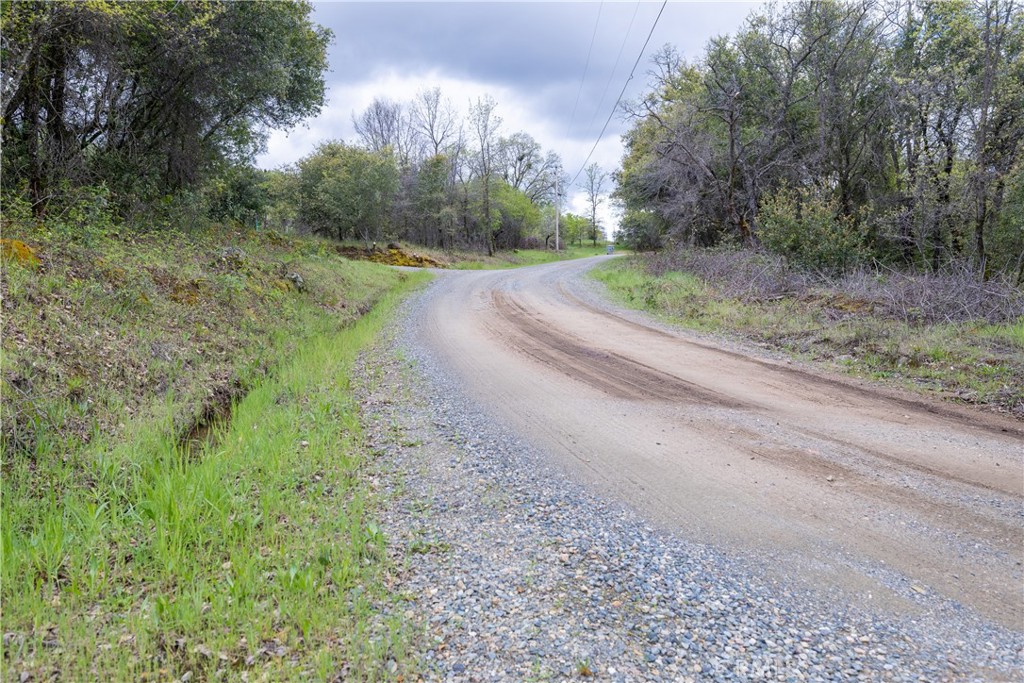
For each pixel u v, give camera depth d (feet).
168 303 26.73
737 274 48.19
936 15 49.47
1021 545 11.14
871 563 10.57
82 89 38.81
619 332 36.24
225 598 9.00
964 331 27.91
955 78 46.78
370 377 24.39
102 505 11.12
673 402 21.12
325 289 45.83
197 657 7.93
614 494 13.50
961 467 14.78
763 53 69.15
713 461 15.46
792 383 23.61
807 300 38.40
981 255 44.01
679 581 10.00
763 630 8.71
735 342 32.42
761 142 70.49
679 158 73.36
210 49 44.65
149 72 43.86
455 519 12.24
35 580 9.62
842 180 62.44
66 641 8.17
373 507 12.69
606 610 9.20
